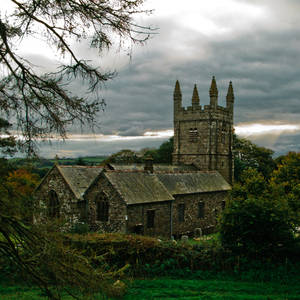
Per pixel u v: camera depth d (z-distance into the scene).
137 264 20.16
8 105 8.88
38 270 8.00
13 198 7.61
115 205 34.03
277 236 20.48
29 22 8.65
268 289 16.61
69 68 8.98
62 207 37.03
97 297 9.98
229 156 63.62
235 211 21.14
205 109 58.62
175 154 61.59
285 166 47.00
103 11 8.62
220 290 16.62
